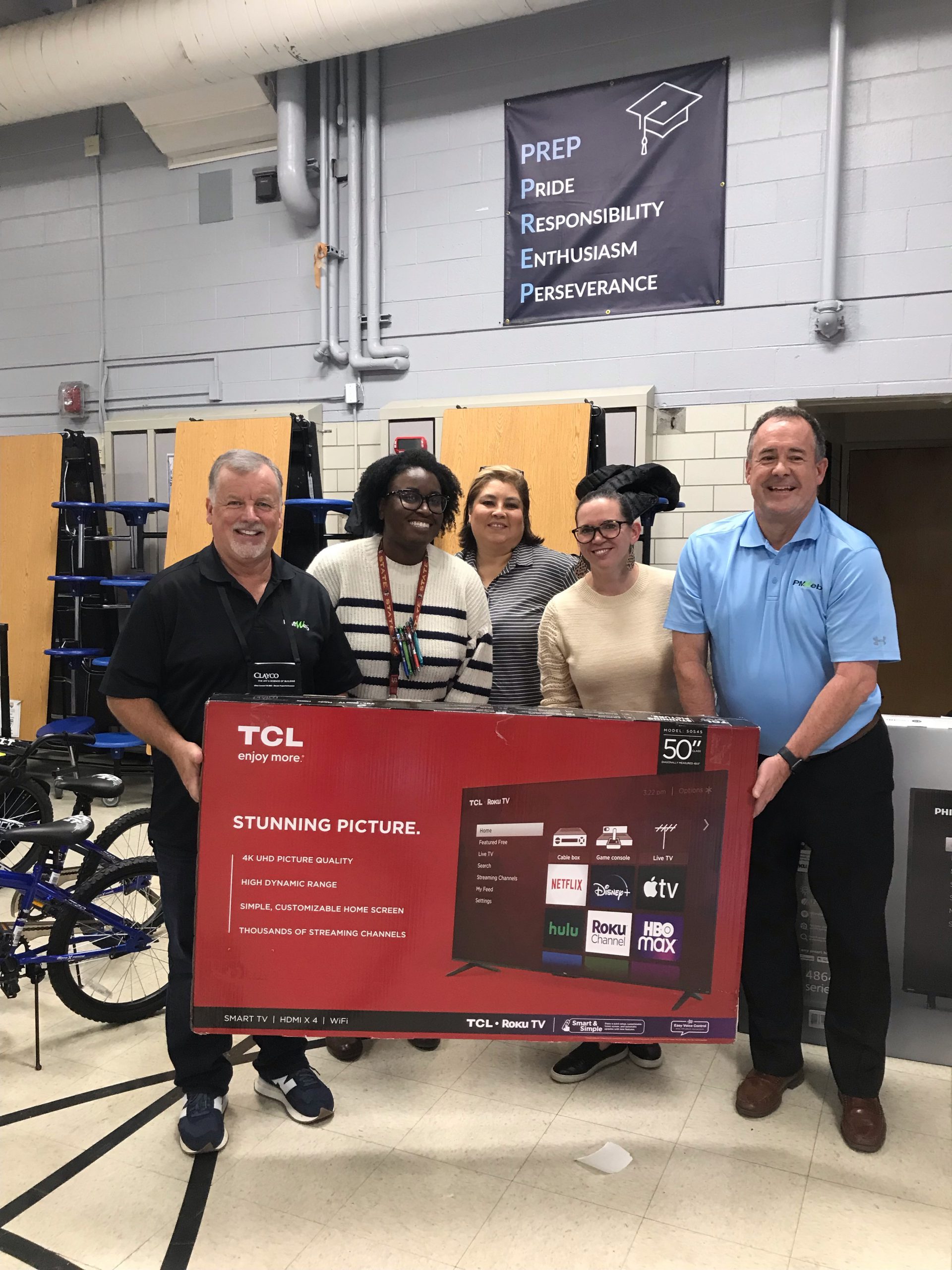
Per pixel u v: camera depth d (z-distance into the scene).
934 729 2.27
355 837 1.68
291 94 4.86
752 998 2.10
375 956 1.71
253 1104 2.12
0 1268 1.62
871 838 1.94
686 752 1.69
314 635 1.96
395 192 4.97
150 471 5.41
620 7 4.41
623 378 4.61
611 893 1.72
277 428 4.93
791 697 1.95
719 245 4.36
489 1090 2.19
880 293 4.12
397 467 2.09
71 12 4.81
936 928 2.28
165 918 2.08
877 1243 1.67
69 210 5.81
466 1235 1.69
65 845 2.41
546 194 4.65
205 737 1.65
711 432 4.46
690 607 2.07
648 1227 1.71
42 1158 1.92
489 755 1.68
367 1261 1.63
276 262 5.31
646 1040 1.75
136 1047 2.40
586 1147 1.96
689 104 4.33
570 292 4.67
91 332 5.85
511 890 1.71
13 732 5.51
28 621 5.58
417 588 2.17
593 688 2.26
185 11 4.48
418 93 4.86
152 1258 1.63
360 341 5.10
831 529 1.92
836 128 4.04
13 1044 2.40
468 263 4.86
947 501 5.71
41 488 5.55
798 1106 2.12
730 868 1.72
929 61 3.95
